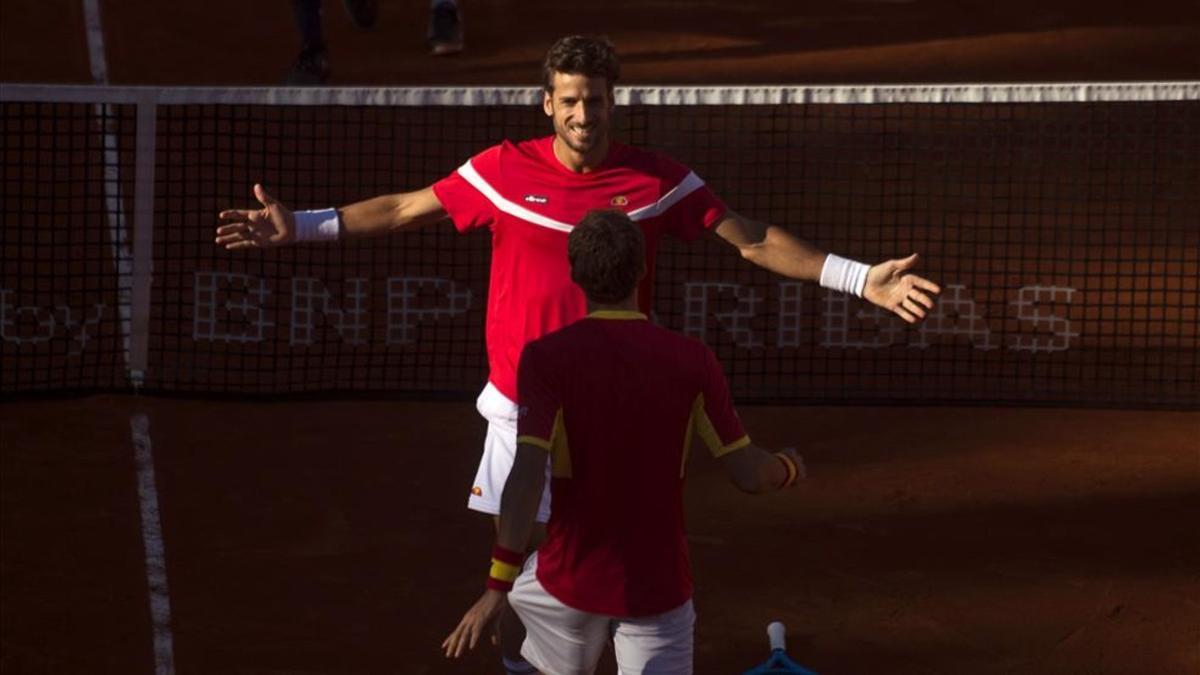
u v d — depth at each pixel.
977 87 31.09
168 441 30.59
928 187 46.34
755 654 21.88
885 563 24.86
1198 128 49.94
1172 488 28.12
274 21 64.75
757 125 49.00
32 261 38.81
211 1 67.06
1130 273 40.22
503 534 15.41
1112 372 34.88
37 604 23.41
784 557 25.09
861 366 35.41
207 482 28.42
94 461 29.42
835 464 29.42
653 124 49.62
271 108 48.72
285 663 21.64
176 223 41.84
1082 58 58.03
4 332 36.22
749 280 39.81
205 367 34.91
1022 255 39.03
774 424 31.73
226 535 26.06
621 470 15.63
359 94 31.42
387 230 19.39
